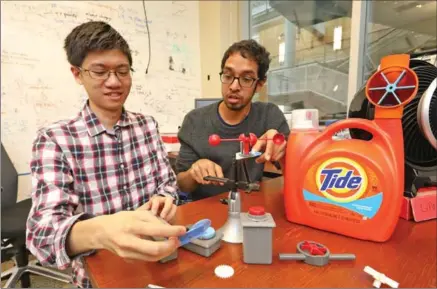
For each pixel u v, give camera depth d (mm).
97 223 409
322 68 1917
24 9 1616
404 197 594
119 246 370
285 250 464
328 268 412
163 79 2256
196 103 1892
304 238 511
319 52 1926
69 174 645
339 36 1798
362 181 492
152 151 857
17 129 1653
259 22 2354
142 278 394
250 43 988
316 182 541
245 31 2412
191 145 1094
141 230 369
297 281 381
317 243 473
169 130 2316
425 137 555
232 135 1091
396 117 480
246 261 427
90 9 1855
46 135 648
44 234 470
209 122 1110
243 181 537
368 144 504
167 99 2291
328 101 1903
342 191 512
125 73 689
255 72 981
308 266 418
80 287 593
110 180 734
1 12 1549
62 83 1786
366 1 1631
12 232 1094
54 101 1769
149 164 833
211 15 2316
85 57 642
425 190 605
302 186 560
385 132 489
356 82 1678
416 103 563
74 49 645
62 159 639
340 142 526
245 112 1107
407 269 406
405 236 516
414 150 590
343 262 427
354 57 1666
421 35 1455
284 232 536
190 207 693
